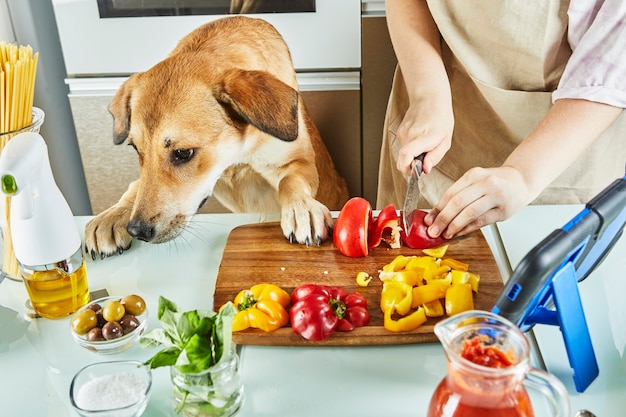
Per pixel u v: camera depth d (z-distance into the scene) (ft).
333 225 4.40
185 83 5.74
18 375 3.43
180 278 4.14
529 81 5.05
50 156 7.73
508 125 5.29
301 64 6.66
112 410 3.00
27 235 3.57
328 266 4.07
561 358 3.34
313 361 3.43
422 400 3.18
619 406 3.09
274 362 3.44
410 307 3.60
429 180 5.77
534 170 3.97
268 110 5.61
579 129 4.03
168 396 3.26
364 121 6.98
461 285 3.60
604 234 3.24
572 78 4.13
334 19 6.44
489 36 4.92
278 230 4.46
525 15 4.74
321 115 6.93
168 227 4.67
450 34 5.01
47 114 7.51
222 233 4.57
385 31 6.51
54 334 3.71
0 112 3.65
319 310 3.45
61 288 3.72
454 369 2.47
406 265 3.91
